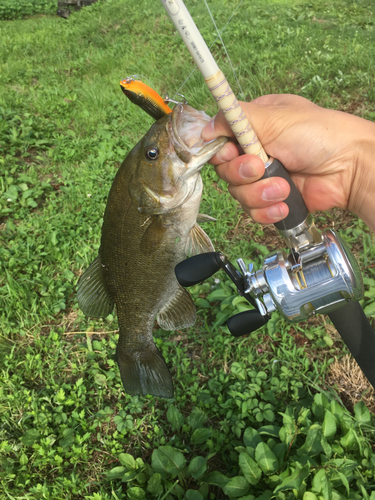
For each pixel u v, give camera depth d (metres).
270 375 0.62
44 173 1.09
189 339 0.69
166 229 0.38
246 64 1.32
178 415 0.56
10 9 3.21
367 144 0.33
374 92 1.11
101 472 0.54
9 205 0.98
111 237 0.40
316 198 0.37
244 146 0.29
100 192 0.97
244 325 0.29
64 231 0.87
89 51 1.85
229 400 0.58
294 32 1.57
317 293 0.28
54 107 1.35
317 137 0.33
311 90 1.18
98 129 1.20
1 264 0.80
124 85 0.32
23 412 0.60
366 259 0.71
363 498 0.44
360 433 0.51
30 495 0.51
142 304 0.43
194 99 1.19
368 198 0.35
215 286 0.73
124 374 0.48
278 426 0.53
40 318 0.73
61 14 2.71
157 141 0.35
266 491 0.45
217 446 0.54
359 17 1.84
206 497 0.49
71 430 0.57
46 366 0.67
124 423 0.58
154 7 2.07
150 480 0.49
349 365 0.60
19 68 1.73
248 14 1.85
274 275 0.28
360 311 0.34
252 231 0.84
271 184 0.30
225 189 0.93
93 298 0.43
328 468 0.46
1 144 1.15
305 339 0.65
